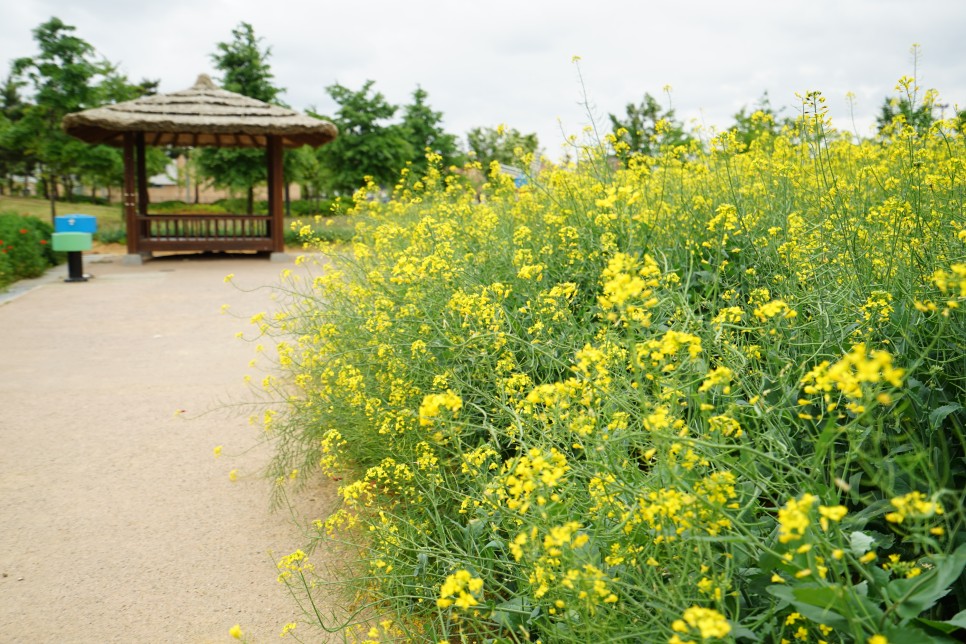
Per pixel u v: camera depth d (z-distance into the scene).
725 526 1.80
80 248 11.11
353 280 4.96
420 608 2.54
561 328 3.48
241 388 5.48
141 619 2.71
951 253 2.95
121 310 8.66
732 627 1.58
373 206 6.80
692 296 3.72
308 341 4.75
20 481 3.87
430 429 3.00
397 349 3.53
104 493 3.73
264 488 3.76
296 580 2.91
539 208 5.12
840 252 3.24
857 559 1.73
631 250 3.75
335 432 3.27
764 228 4.03
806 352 2.65
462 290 3.71
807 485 1.77
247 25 25.84
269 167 15.10
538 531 1.92
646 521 1.89
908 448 2.10
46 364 6.20
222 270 12.91
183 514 3.50
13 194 34.91
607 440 1.97
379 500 3.24
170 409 5.01
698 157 5.13
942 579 1.48
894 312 2.62
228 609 2.76
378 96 26.78
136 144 15.31
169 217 14.87
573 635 1.85
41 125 20.78
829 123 4.05
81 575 3.00
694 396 2.11
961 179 3.78
